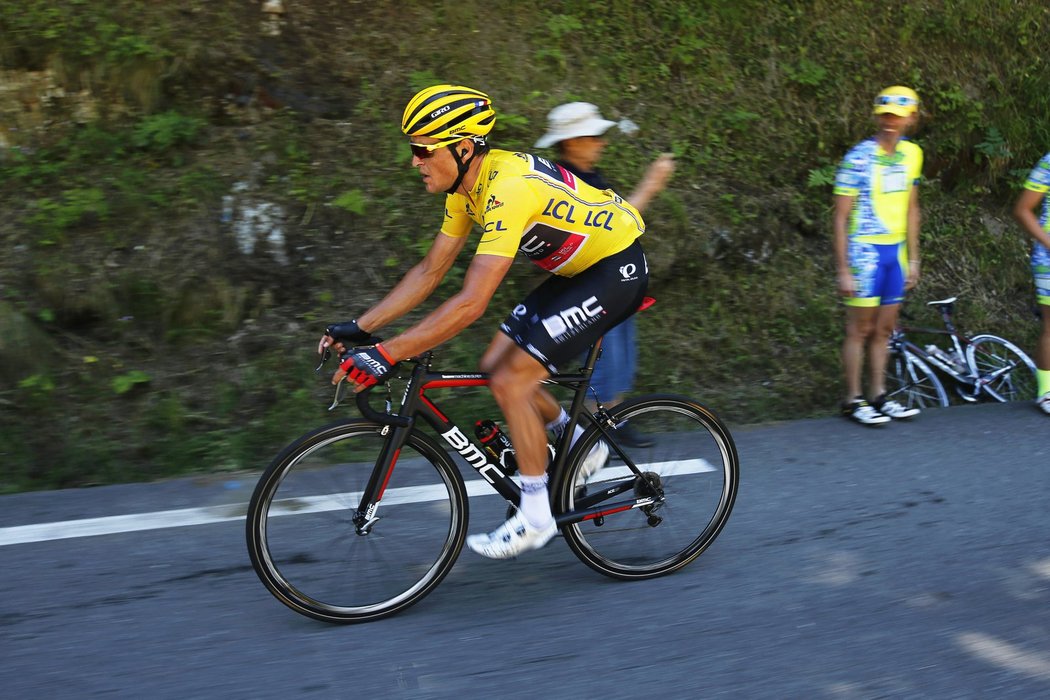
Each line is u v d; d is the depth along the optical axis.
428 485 2.96
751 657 2.61
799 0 7.24
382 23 6.24
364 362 2.60
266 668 2.51
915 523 3.55
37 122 5.25
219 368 4.65
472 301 2.61
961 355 5.70
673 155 6.22
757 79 6.85
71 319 4.65
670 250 5.67
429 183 2.70
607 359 3.94
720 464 3.24
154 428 4.29
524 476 2.86
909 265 4.85
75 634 2.65
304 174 5.39
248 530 2.66
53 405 4.29
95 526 3.39
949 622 2.81
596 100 6.34
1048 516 3.64
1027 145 7.19
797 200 6.37
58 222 4.84
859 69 7.10
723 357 5.50
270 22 5.91
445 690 2.42
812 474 4.07
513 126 5.90
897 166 4.59
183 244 4.96
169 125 5.32
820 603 2.93
